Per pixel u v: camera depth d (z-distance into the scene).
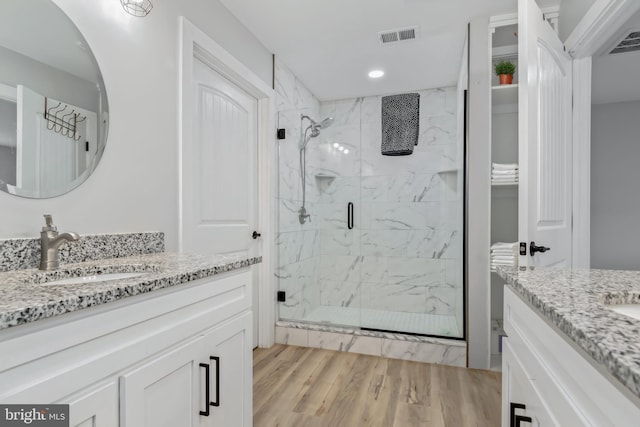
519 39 1.56
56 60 1.18
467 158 2.34
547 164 1.75
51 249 1.04
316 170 3.44
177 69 1.73
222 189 2.20
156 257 1.35
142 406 0.80
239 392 1.22
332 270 3.40
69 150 1.22
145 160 1.54
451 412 1.72
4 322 0.54
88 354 0.69
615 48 2.56
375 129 3.40
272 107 2.69
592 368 0.50
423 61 2.81
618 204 3.80
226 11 2.14
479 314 2.23
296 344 2.67
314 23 2.30
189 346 0.97
